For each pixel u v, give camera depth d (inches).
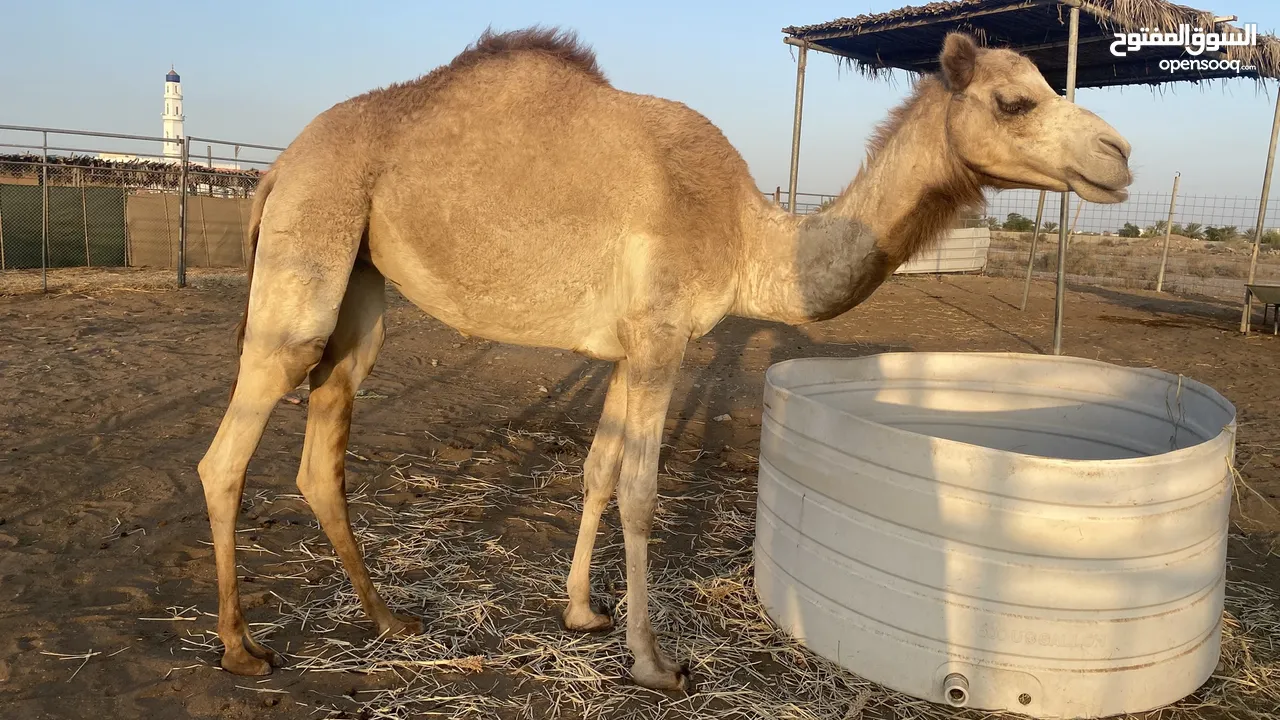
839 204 138.2
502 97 130.8
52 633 140.8
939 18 418.6
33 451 231.1
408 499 215.5
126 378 321.4
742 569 180.2
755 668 143.3
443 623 153.5
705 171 137.1
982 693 130.1
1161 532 126.6
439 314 143.0
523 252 130.8
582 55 141.4
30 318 450.6
